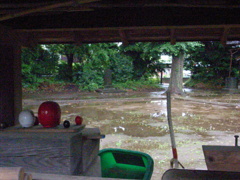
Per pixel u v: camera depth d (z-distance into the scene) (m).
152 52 19.55
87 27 2.68
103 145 6.50
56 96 19.14
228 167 2.47
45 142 1.91
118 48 26.73
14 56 2.75
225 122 9.61
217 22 2.51
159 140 6.96
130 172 3.39
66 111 12.59
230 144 6.47
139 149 6.08
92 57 24.47
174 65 20.44
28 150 1.94
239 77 27.52
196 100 16.36
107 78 23.59
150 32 3.22
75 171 2.01
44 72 25.53
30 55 23.50
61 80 25.88
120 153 3.58
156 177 4.30
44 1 2.15
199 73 29.56
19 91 2.83
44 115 2.16
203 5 2.23
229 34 3.17
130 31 3.23
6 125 2.26
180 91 20.33
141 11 2.58
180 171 1.77
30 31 2.98
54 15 2.68
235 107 13.71
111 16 2.59
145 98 17.73
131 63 28.09
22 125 2.20
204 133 7.79
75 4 2.00
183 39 3.40
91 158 2.56
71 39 3.51
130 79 27.83
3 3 2.16
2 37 2.53
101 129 8.51
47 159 1.92
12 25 2.73
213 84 28.09
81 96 19.36
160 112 12.13
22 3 2.15
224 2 2.23
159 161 5.14
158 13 2.55
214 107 13.85
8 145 1.95
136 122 9.71
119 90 22.91
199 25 2.53
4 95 2.55
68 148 1.89
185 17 2.54
